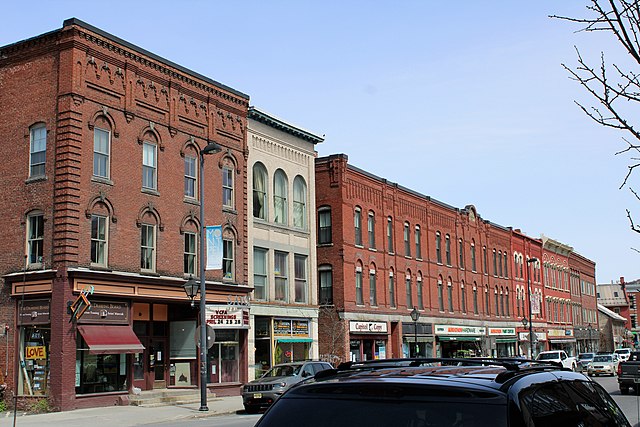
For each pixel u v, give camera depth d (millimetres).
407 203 53000
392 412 4402
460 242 61125
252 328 36875
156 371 32656
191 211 33750
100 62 29766
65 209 27734
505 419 4180
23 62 29875
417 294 53125
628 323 128375
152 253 31562
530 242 77062
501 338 66000
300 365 28297
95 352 27500
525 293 73562
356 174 46469
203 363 27562
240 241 36594
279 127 40344
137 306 31875
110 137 29984
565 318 84875
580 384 5703
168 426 22219
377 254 48188
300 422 4578
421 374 4879
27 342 28328
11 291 28672
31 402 27422
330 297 44188
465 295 60531
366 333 45562
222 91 36188
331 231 44656
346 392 4652
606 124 6555
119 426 22891
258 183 39031
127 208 30375
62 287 27391
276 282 39469
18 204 29109
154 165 32188
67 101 28359
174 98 33375
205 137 35062
